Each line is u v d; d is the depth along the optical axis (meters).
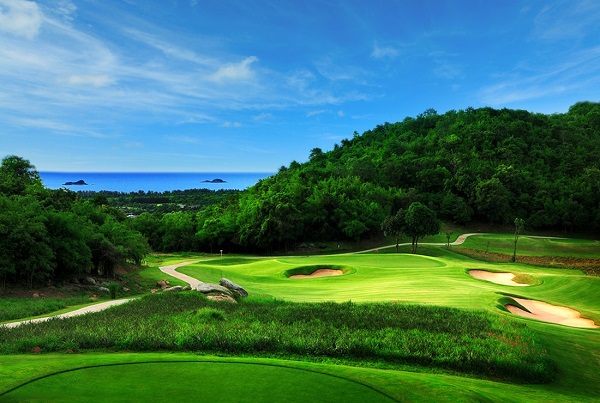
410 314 22.94
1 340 17.53
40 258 37.91
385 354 16.95
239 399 10.55
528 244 88.31
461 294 30.64
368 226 94.75
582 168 127.50
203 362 13.70
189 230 105.69
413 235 76.88
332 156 176.88
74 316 23.30
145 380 11.86
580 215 104.12
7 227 36.31
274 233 90.50
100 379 11.88
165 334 17.98
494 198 106.06
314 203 98.38
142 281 49.97
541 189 114.81
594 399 14.40
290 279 46.94
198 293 30.36
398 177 124.44
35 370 12.38
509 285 38.34
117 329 18.77
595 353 19.34
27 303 31.75
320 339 17.80
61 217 42.12
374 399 10.96
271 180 124.19
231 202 125.62
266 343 17.41
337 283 41.22
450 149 146.00
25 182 57.16
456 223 110.44
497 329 20.42
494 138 149.38
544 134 153.88
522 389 14.57
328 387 11.68
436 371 15.96
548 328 22.73
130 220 107.25
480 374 16.00
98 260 48.19
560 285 37.38
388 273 44.09
